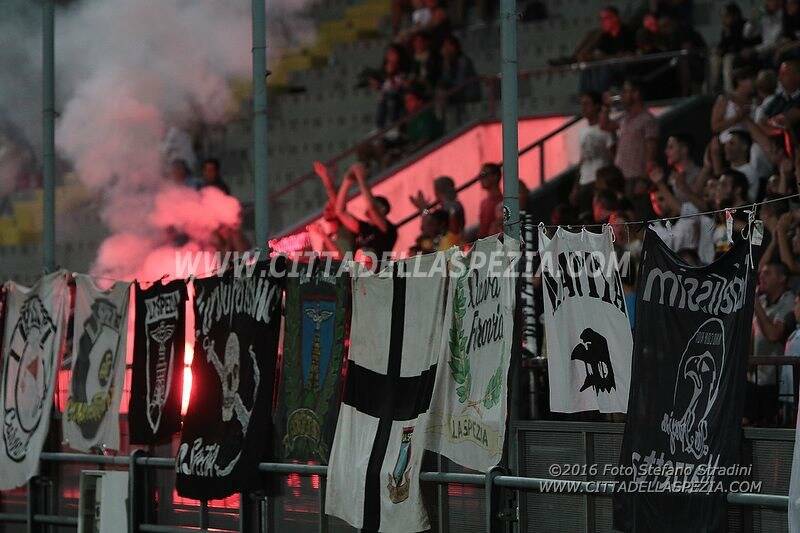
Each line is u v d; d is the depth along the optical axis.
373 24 45.28
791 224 20.78
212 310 20.83
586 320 16.20
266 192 20.75
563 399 16.44
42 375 23.56
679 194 24.84
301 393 19.56
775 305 19.88
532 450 17.05
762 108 25.30
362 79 41.25
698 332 14.91
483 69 40.31
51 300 23.58
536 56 39.56
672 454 14.97
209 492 20.33
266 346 19.91
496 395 16.81
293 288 19.75
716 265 14.84
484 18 41.03
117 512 21.84
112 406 22.14
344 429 18.88
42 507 23.59
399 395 18.27
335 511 18.72
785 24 29.45
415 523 17.64
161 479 21.73
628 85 27.77
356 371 18.86
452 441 17.58
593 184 28.56
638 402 15.32
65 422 23.11
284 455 19.75
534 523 16.94
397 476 17.95
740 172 22.88
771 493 14.78
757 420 17.44
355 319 18.98
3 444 24.25
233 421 20.20
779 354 19.75
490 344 17.05
